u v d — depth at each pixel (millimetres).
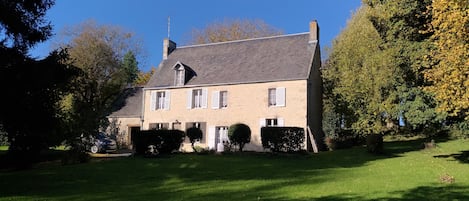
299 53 31438
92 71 46219
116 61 48156
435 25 14289
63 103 27141
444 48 14289
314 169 15727
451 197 9398
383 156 20781
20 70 13195
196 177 13789
